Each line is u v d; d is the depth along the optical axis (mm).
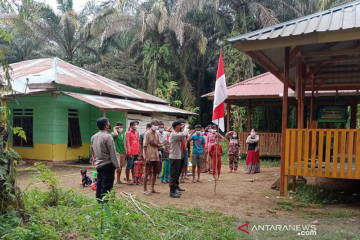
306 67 9609
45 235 3869
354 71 9984
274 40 6414
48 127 13109
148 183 9203
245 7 22062
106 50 27000
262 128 20953
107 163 5734
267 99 17344
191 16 23828
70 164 13523
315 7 22922
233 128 19766
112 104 13289
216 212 6016
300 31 6285
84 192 7980
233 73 20766
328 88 11742
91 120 15211
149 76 22641
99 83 16500
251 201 7059
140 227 4598
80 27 25641
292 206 6609
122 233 4242
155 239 4281
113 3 25297
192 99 22906
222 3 22906
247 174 11695
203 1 21266
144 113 16031
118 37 25734
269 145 16312
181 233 4586
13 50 29188
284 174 7199
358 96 15094
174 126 7340
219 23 22906
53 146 13000
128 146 8758
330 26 6168
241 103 17500
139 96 18016
